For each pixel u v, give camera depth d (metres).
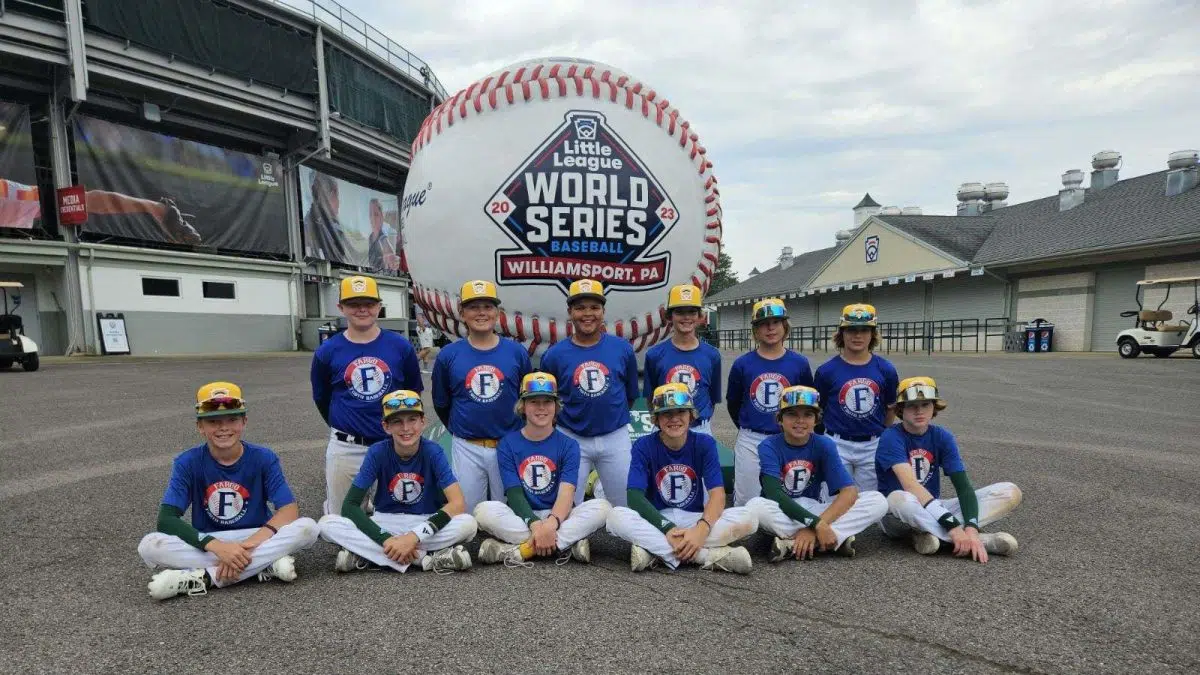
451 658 2.32
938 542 3.40
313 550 3.57
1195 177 18.47
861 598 2.85
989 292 21.81
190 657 2.35
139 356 18.81
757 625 2.58
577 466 3.65
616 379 3.92
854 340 4.14
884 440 3.78
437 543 3.26
